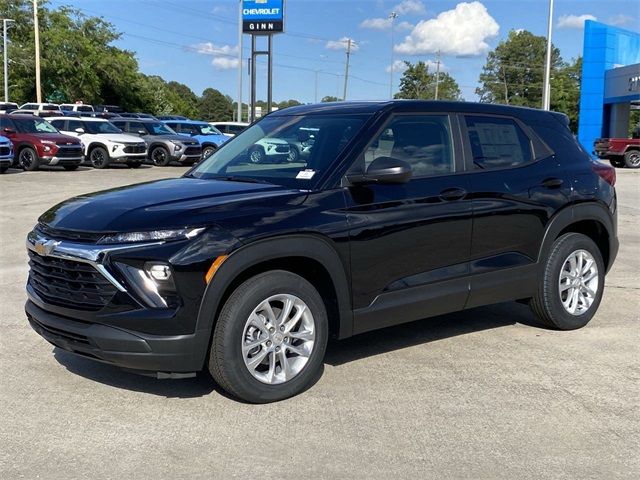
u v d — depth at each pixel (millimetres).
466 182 4996
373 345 5422
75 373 4715
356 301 4473
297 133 4992
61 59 55750
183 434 3814
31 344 5320
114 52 62312
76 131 25344
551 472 3438
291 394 4309
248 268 4070
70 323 4012
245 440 3750
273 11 30266
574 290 5789
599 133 41562
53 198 15031
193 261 3807
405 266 4664
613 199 6027
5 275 7766
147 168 26078
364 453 3613
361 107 5000
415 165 4836
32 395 4332
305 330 4332
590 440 3803
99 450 3619
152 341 3799
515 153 5457
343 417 4059
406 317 4758
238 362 4047
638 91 37062
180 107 92812
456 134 5117
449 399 4344
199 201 4148
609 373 4832
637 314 6402
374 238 4465
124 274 3801
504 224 5188
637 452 3668
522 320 6176
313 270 4453
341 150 4586
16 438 3744
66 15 58938
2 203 14133
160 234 3818
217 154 5492
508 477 3383
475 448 3689
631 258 9273
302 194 4320
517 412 4164
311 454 3598
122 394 4363
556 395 4430
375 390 4480
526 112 5699
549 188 5480
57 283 4105
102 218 4008
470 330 5852
